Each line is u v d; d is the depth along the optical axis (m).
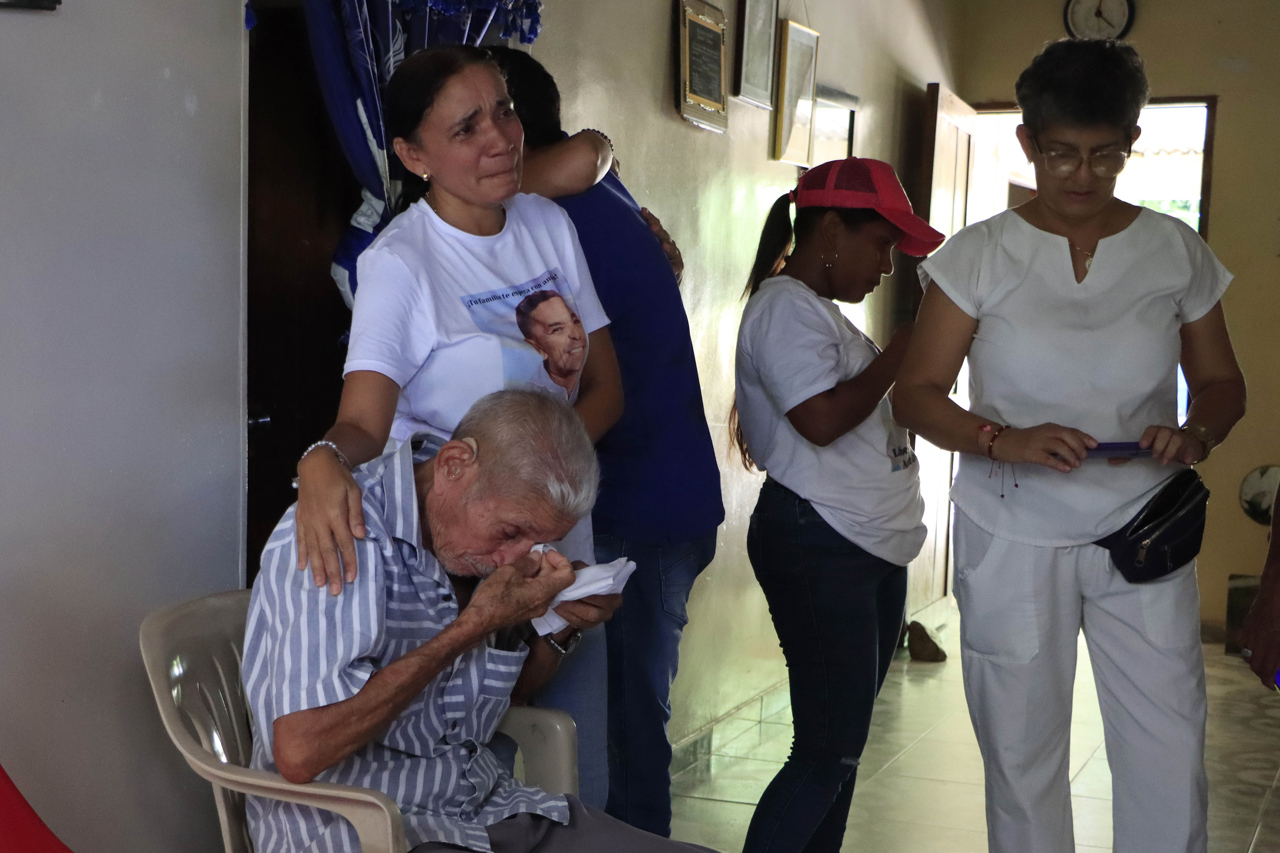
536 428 1.45
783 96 4.33
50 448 1.55
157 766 1.71
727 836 3.24
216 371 1.84
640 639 2.21
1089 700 4.79
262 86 2.10
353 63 2.07
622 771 2.25
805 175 2.66
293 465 2.21
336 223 2.30
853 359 2.54
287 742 1.34
